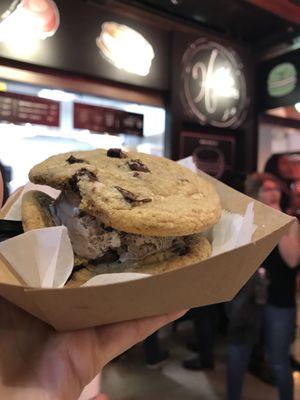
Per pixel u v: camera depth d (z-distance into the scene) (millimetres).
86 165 685
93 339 579
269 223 721
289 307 1977
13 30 1972
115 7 2436
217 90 2900
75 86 2291
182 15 2736
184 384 2309
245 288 1988
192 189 727
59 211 711
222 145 3059
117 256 690
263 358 2428
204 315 2471
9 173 2188
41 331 584
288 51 3053
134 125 2646
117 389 2221
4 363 555
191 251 713
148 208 630
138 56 2488
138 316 542
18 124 2193
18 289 456
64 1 2148
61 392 544
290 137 3516
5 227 724
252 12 2678
